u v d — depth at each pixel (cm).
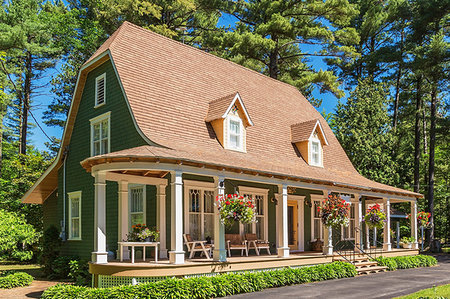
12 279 1642
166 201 1655
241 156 1808
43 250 2031
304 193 2264
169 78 1855
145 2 3366
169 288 1159
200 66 2111
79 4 3934
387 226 2302
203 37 4062
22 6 3400
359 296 1274
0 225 1669
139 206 1714
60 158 2112
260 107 2255
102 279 1323
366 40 4372
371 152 3306
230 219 1402
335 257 1911
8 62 3659
